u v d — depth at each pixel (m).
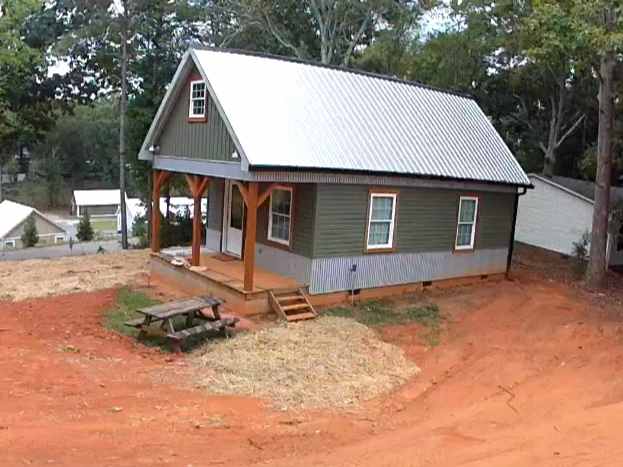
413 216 16.72
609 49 15.92
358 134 16.06
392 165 15.75
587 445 7.11
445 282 18.12
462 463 6.65
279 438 7.75
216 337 12.24
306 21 35.69
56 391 8.77
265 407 8.95
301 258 15.03
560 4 17.16
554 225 26.16
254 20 32.69
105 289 15.98
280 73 16.34
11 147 51.88
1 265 19.84
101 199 66.25
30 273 18.19
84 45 31.28
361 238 15.58
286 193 15.55
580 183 27.84
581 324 14.81
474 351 12.56
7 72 32.84
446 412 9.16
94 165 76.88
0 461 6.32
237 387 9.65
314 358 11.18
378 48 32.12
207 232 19.42
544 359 12.09
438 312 15.39
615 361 11.93
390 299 16.23
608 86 19.58
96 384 9.26
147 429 7.67
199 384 9.68
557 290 18.95
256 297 13.98
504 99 32.94
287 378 10.16
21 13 30.28
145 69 30.94
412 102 18.81
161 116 16.88
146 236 32.66
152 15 30.50
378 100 17.86
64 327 12.41
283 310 13.88
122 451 6.88
